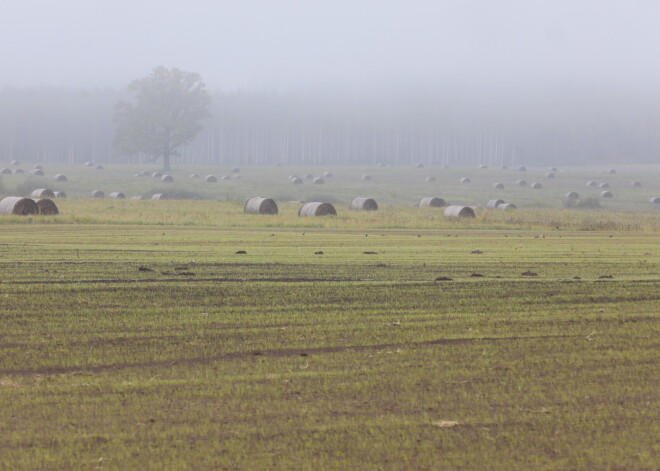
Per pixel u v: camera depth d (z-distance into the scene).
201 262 75.69
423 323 44.75
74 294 53.69
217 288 57.38
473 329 43.06
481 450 24.67
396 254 87.94
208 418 27.67
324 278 64.12
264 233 119.50
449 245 102.69
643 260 83.94
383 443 25.23
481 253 90.69
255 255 83.88
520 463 23.67
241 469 23.17
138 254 83.00
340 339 40.44
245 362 35.66
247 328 43.00
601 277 67.25
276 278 63.72
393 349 38.25
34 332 41.44
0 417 27.72
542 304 51.66
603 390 31.14
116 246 92.44
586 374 33.53
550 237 122.62
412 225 145.50
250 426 26.83
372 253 88.12
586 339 40.56
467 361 35.84
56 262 73.50
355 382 32.28
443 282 62.28
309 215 169.62
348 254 86.69
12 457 23.98
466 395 30.47
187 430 26.41
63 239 101.81
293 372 33.91
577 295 55.75
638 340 40.34
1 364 34.94
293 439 25.59
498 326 43.97
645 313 48.44
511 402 29.56
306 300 52.41
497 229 144.38
